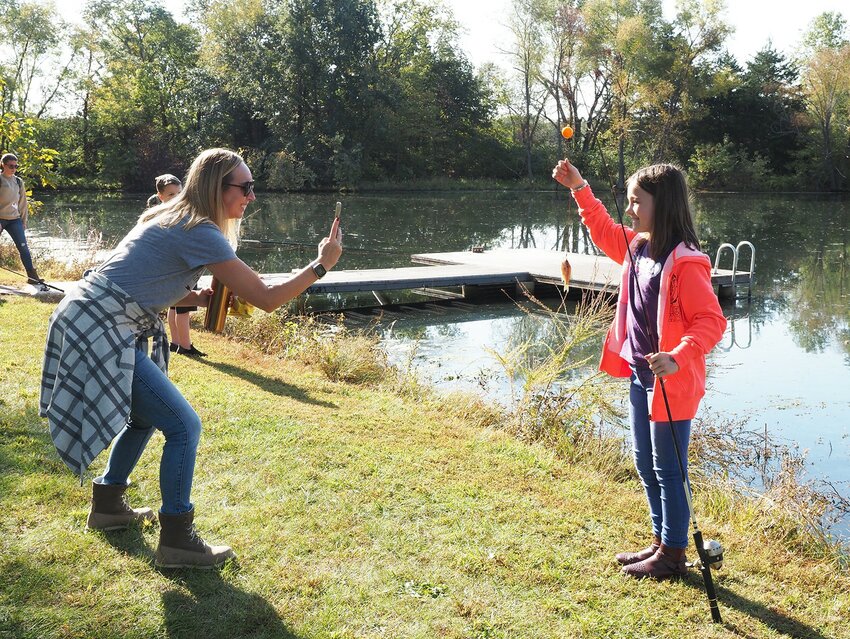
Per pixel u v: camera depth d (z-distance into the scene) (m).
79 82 46.53
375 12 45.47
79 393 2.57
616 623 2.72
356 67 45.28
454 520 3.47
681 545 3.03
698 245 2.92
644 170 2.95
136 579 2.79
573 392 5.61
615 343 3.18
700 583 3.05
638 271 3.02
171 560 2.87
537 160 51.34
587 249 19.86
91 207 30.48
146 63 46.53
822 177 47.75
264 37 45.66
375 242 20.67
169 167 44.00
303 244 19.59
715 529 3.70
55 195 39.25
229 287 2.71
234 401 5.07
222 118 45.34
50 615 2.53
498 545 3.26
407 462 4.17
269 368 6.32
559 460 4.59
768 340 10.01
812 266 16.48
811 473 5.38
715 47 45.50
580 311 6.25
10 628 2.44
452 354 8.90
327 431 4.59
